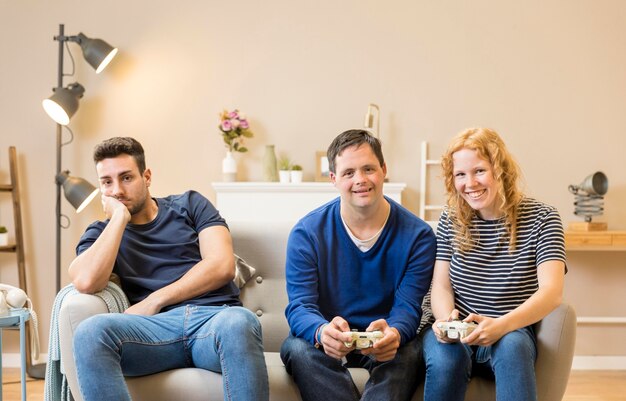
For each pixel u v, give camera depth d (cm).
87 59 389
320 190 391
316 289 213
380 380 190
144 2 412
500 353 184
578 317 401
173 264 230
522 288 201
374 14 409
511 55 407
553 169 407
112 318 192
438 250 214
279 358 231
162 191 414
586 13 406
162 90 413
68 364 202
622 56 406
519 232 203
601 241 368
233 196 394
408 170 410
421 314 210
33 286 411
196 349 202
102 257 213
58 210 390
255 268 248
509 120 407
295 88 410
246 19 411
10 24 411
